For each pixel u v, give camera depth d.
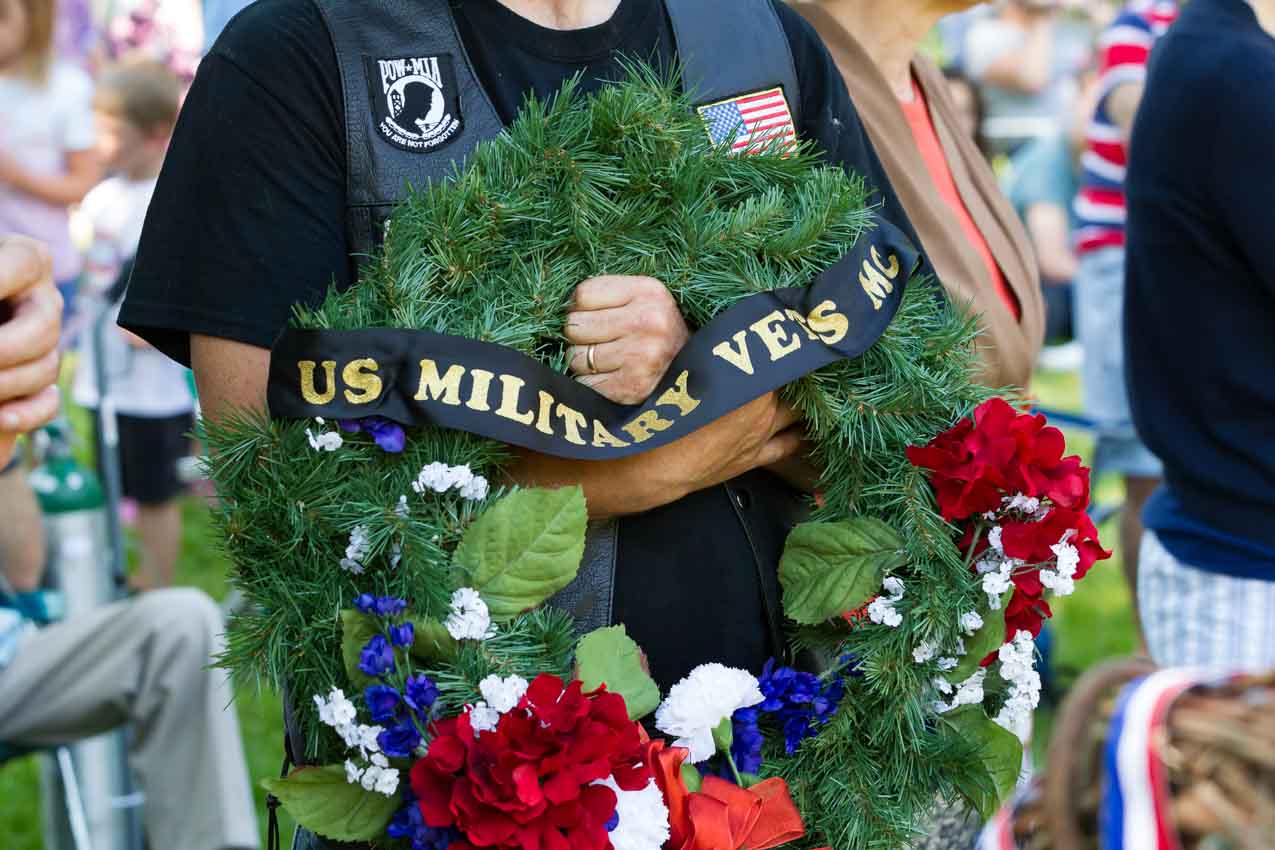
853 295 1.84
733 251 1.83
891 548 1.85
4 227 5.19
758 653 1.93
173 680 3.21
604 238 1.80
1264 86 2.76
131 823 3.39
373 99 1.80
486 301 1.76
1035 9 8.15
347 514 1.67
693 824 1.69
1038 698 1.89
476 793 1.55
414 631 1.66
